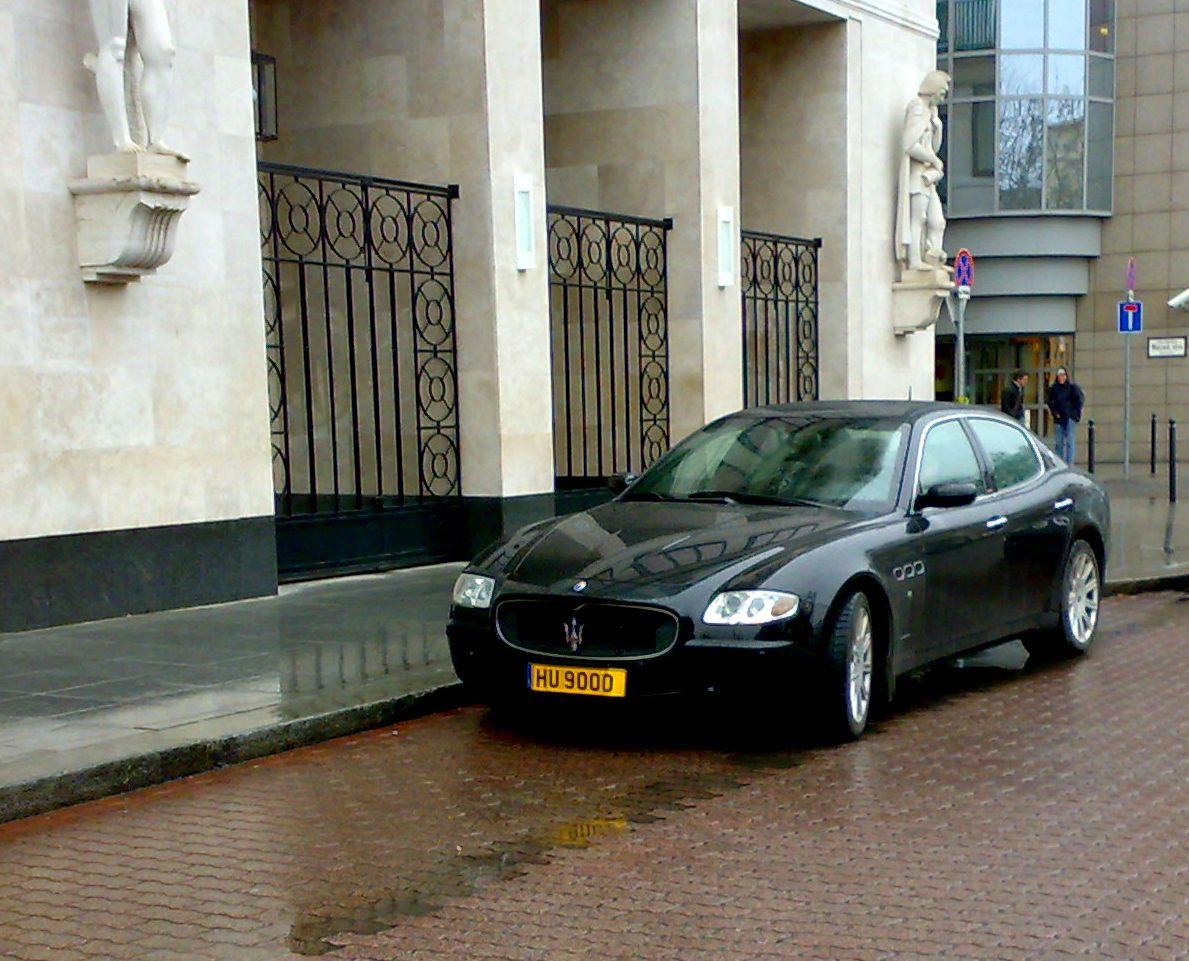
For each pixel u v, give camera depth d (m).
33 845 5.43
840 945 4.25
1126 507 18.75
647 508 7.78
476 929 4.45
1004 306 31.64
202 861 5.20
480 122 12.82
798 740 6.93
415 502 12.85
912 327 19.41
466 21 12.80
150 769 6.24
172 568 10.15
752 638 6.47
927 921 4.45
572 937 4.37
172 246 9.59
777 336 17.77
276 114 13.40
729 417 8.77
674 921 4.48
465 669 7.13
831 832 5.41
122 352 9.76
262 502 10.80
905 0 19.53
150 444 9.97
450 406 13.17
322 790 6.16
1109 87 31.30
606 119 15.77
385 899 4.75
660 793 6.02
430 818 5.71
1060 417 24.38
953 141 31.23
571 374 16.14
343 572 12.02
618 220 14.73
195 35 10.27
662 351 15.65
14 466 9.15
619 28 15.63
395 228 13.30
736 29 15.93
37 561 9.30
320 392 14.04
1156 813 5.64
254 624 9.59
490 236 12.85
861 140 18.62
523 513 13.16
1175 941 4.27
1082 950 4.20
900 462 7.80
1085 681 8.41
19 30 9.12
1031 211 30.94
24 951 4.34
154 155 9.33
